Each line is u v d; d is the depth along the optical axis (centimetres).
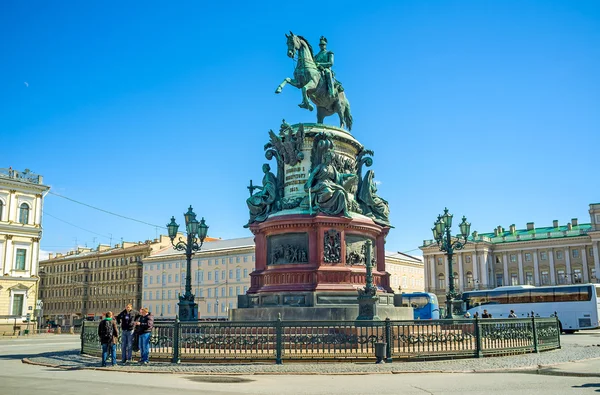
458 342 1777
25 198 6356
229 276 8869
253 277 2377
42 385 1185
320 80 2538
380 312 2095
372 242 2412
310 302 2142
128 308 1664
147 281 10050
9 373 1442
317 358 1593
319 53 2636
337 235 2259
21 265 6219
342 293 2159
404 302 4981
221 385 1191
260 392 1087
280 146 2459
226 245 9294
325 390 1117
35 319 6147
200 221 2662
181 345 1650
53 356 1958
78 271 11281
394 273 10312
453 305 2927
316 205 2286
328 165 2341
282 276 2255
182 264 9619
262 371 1412
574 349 2197
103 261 10975
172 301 9612
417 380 1273
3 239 6075
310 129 2411
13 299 6072
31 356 2020
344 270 2217
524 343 1955
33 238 6344
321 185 2294
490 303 5044
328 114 2638
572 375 1373
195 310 2555
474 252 10669
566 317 4588
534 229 11000
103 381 1259
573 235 10075
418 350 1652
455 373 1400
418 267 11394
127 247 11012
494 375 1366
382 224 2462
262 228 2375
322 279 2191
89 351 1973
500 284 10675
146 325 1625
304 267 2231
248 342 1616
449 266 2952
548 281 10212
